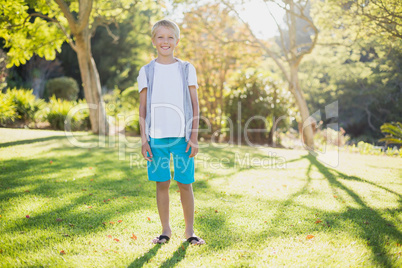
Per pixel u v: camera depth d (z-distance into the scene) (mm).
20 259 2037
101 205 3215
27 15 7801
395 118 16094
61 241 2336
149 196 3619
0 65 10000
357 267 1984
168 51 2414
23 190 3646
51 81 19797
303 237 2490
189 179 2395
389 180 4660
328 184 4375
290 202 3488
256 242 2389
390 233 2580
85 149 6941
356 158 7074
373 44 9164
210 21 10828
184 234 2535
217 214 3037
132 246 2293
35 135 8523
